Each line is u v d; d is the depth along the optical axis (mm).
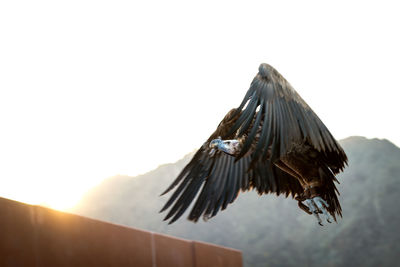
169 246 12070
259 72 3244
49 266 7297
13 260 6539
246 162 4285
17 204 6879
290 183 4113
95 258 8656
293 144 3373
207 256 14211
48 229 7457
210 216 4199
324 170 3428
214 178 4320
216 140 3807
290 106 3109
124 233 9945
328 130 3205
